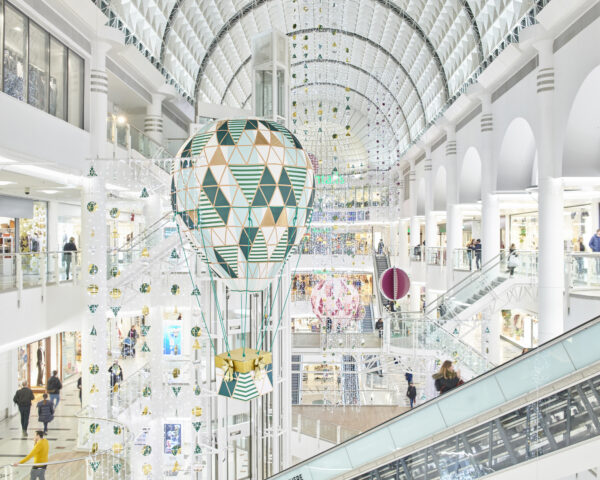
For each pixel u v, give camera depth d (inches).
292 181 204.1
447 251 792.3
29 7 409.4
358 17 904.9
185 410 455.8
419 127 1064.8
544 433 257.9
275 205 200.7
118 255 494.6
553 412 257.1
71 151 464.4
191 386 430.9
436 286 843.4
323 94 1389.0
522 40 462.0
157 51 664.4
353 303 571.5
